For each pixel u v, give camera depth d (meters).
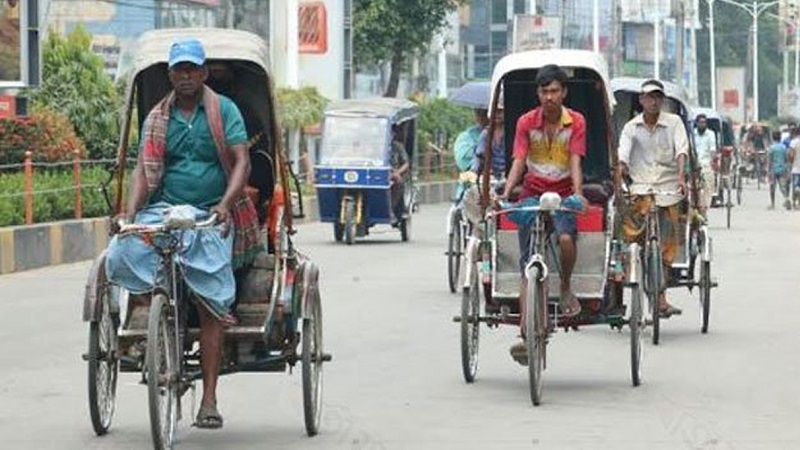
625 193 22.02
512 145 22.08
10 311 28.17
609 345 23.66
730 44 184.12
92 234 40.19
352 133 46.31
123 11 68.25
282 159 16.55
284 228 16.39
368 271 35.97
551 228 19.12
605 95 20.41
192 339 15.71
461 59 125.31
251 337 15.71
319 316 16.97
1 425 17.25
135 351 15.97
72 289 32.19
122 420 17.47
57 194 39.56
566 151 19.22
